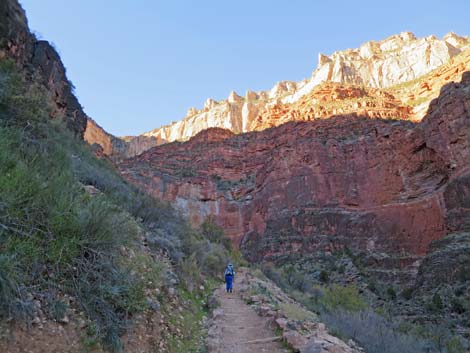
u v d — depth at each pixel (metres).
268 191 89.75
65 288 5.46
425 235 64.75
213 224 37.84
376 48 198.75
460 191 56.19
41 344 4.47
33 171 6.66
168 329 7.51
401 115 97.12
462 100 62.50
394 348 12.62
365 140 82.69
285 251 73.81
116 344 5.40
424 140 71.69
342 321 14.54
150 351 6.18
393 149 77.19
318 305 23.11
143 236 11.64
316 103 116.44
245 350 8.00
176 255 13.18
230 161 118.94
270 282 26.50
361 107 101.06
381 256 64.81
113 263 6.66
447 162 62.59
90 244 6.29
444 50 163.88
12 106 9.86
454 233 52.62
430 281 45.53
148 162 127.81
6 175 5.91
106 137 154.00
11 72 11.38
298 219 77.88
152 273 8.48
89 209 6.79
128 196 15.62
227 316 11.25
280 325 9.67
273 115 131.75
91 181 14.09
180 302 9.91
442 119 65.00
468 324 31.83
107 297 6.00
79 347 4.89
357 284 55.09
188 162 123.31
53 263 5.53
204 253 18.78
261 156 115.81
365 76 174.75
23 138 8.88
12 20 25.50
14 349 4.16
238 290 16.67
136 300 6.49
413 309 40.66
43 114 11.00
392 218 70.06
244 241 89.19
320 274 59.31
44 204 5.99
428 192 68.56
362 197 77.00
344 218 75.00
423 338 21.25
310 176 83.25
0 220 5.16
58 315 4.98
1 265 4.46
